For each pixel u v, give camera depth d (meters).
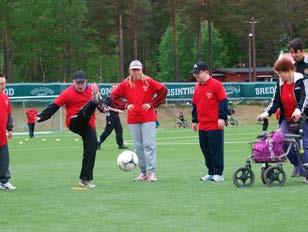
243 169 13.39
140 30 90.50
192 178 15.42
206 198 11.81
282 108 13.97
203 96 14.70
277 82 13.95
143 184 14.31
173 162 20.73
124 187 13.76
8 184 13.83
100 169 18.62
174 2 80.75
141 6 89.38
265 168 13.45
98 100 13.68
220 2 86.44
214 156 14.66
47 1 83.31
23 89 54.44
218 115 14.62
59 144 34.38
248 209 10.54
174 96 62.03
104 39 87.25
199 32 86.12
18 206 11.29
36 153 27.72
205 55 109.19
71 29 84.62
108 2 81.50
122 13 80.56
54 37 84.88
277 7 98.81
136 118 14.99
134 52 77.94
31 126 42.66
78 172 17.86
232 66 119.88
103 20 82.50
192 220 9.69
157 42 112.31
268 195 12.02
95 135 14.05
